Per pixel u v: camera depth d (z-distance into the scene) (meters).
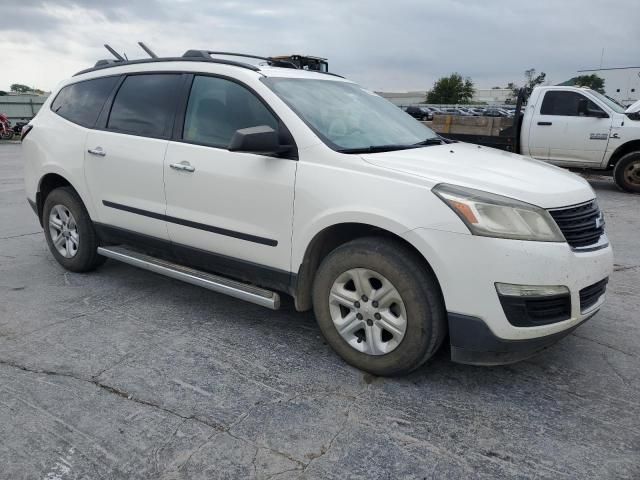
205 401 2.96
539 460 2.53
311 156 3.30
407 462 2.50
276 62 4.51
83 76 4.93
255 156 3.50
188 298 4.48
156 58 4.36
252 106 3.64
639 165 10.36
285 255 3.43
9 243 6.14
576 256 2.91
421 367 3.37
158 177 4.00
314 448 2.59
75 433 2.67
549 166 3.66
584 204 3.12
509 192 2.87
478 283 2.78
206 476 2.39
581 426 2.79
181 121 3.99
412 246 3.01
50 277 4.97
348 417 2.83
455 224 2.79
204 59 4.02
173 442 2.61
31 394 3.00
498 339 2.85
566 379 3.25
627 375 3.30
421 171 3.04
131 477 2.38
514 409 2.93
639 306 4.43
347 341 3.30
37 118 5.18
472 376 3.27
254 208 3.50
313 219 3.23
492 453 2.57
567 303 2.92
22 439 2.62
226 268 3.82
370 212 3.00
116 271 5.14
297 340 3.72
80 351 3.52
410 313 2.98
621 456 2.56
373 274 3.09
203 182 3.72
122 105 4.44
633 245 6.46
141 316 4.09
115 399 2.96
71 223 4.92
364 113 3.97
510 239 2.76
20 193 9.65
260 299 3.57
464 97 92.56
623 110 10.62
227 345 3.63
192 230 3.87
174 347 3.59
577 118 10.69
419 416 2.85
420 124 4.44
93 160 4.46
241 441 2.62
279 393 3.05
